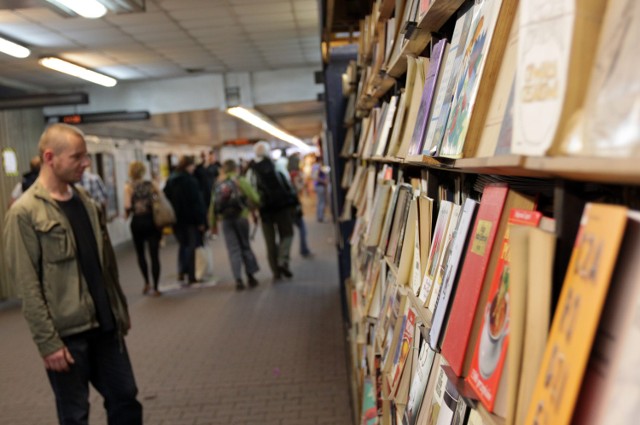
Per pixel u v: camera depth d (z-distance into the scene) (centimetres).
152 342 459
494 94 88
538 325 62
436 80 128
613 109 50
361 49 309
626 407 48
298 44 718
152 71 811
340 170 475
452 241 113
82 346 223
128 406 244
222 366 398
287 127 1684
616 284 52
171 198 658
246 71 898
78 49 633
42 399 359
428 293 127
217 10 532
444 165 107
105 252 236
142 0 468
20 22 514
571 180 64
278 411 323
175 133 1445
